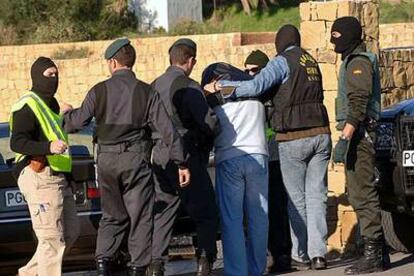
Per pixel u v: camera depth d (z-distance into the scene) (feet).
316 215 61.21
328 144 60.95
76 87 236.02
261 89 58.34
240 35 237.04
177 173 57.62
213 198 58.39
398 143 63.31
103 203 55.47
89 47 262.67
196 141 57.62
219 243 82.79
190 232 66.44
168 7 332.39
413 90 87.56
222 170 58.18
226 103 57.98
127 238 57.36
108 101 54.54
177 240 66.74
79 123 54.85
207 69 60.64
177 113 57.57
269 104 61.52
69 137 65.92
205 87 58.59
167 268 67.10
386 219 68.69
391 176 64.23
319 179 60.95
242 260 58.18
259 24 336.90
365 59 57.98
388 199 64.95
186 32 329.31
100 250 55.47
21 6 327.67
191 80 57.88
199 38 237.86
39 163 54.24
